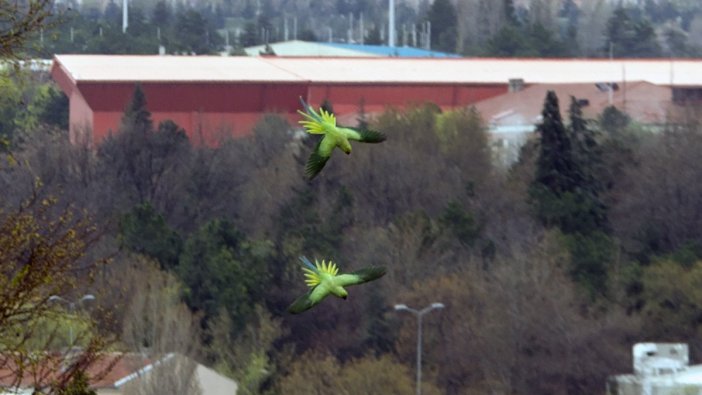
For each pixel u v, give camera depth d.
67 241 21.52
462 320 57.94
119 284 47.44
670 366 50.41
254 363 53.34
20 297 20.92
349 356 58.28
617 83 104.94
